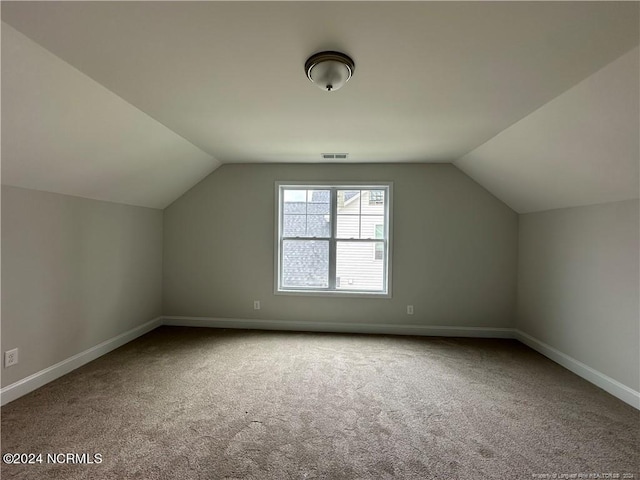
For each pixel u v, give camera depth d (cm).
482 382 270
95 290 313
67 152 232
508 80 187
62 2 125
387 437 194
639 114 178
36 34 146
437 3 126
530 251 363
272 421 209
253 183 414
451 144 315
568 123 220
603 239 262
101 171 278
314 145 326
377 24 139
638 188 224
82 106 204
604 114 194
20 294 237
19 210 234
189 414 216
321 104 225
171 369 289
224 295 421
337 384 263
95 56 165
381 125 266
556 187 292
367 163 402
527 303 368
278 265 414
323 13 132
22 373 239
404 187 400
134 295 372
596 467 171
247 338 379
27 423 203
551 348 324
